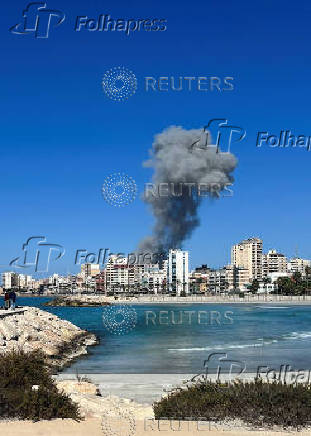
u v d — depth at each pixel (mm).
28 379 18641
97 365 41375
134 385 31609
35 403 16750
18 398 16906
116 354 48875
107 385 31703
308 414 16062
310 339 64188
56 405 16969
